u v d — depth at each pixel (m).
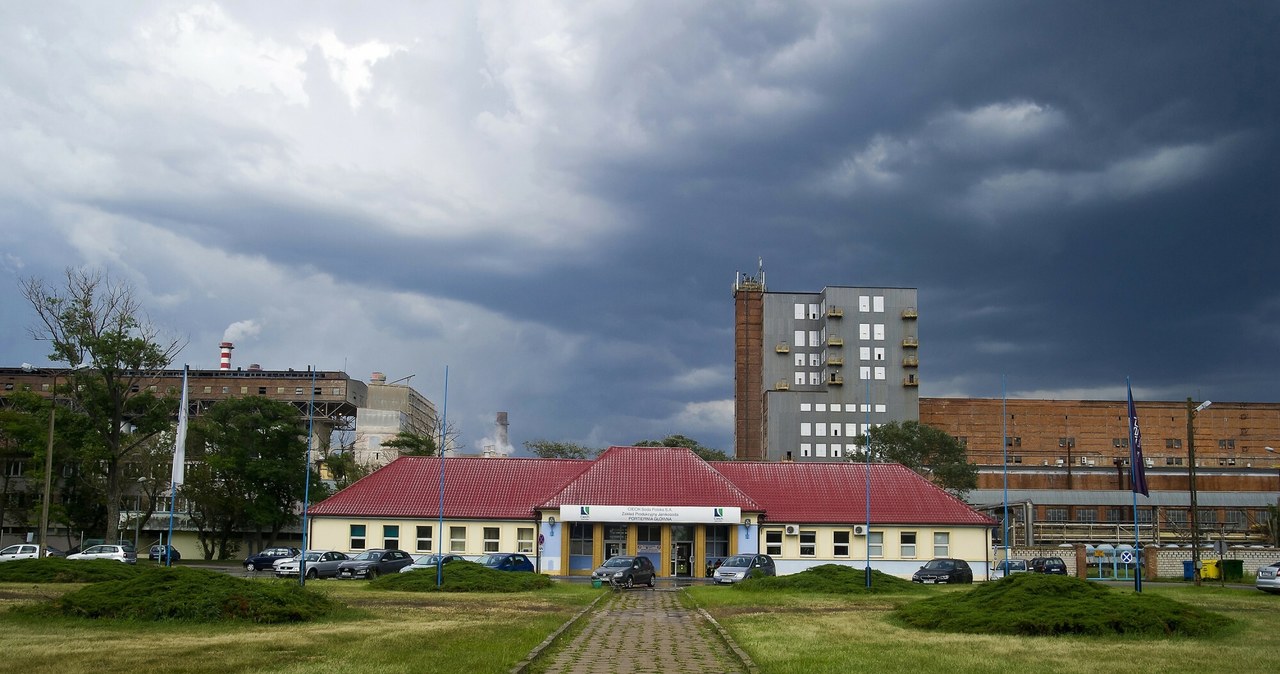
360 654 17.89
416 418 156.12
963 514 57.50
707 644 21.64
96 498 79.00
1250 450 156.25
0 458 87.12
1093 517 131.12
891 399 145.25
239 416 76.94
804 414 144.50
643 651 20.27
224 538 80.12
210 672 15.60
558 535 55.00
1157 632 22.62
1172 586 48.62
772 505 57.91
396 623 24.28
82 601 23.92
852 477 60.59
